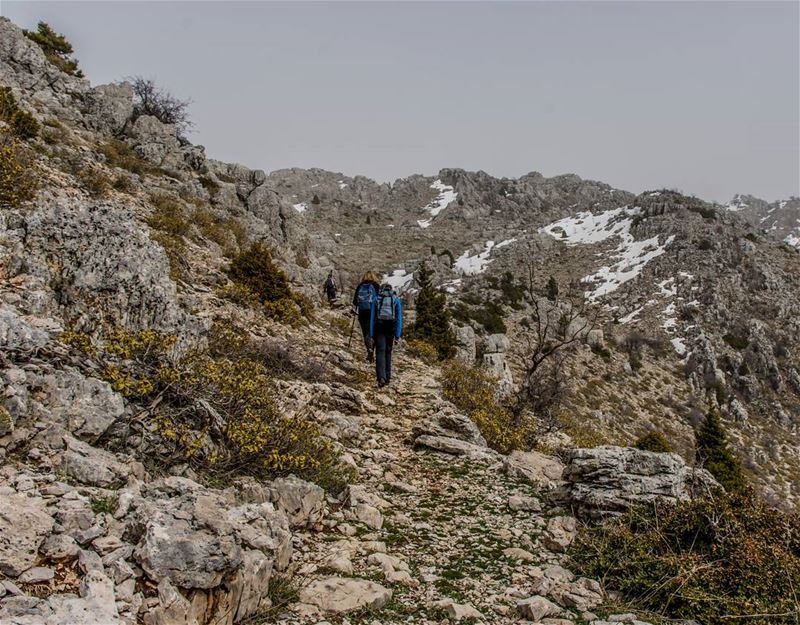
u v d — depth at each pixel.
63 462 4.32
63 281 7.14
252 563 4.09
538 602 4.76
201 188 31.38
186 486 4.61
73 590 3.23
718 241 111.00
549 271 116.69
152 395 5.84
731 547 5.54
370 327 13.18
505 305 86.38
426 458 9.39
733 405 68.56
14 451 4.30
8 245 6.90
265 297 18.83
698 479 7.27
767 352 80.88
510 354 54.97
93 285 7.31
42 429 4.57
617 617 4.79
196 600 3.57
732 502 6.42
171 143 34.41
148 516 3.89
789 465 59.16
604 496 6.86
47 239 7.31
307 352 14.00
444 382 16.28
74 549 3.43
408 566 5.47
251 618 4.04
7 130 18.86
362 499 6.86
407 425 11.05
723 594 5.10
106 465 4.46
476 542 6.29
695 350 77.69
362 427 10.31
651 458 7.16
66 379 5.02
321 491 6.09
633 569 5.57
